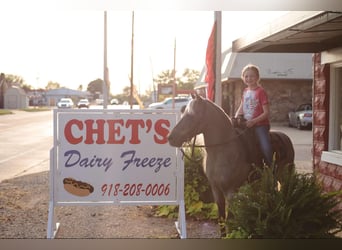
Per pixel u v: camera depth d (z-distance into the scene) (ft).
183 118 16.26
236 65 69.41
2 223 20.65
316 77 26.08
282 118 75.97
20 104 112.98
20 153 45.14
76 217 21.66
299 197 15.21
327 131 24.82
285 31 20.34
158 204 18.10
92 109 17.85
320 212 15.21
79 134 17.83
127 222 20.66
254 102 17.48
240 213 15.40
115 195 17.94
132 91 44.47
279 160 18.28
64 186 17.84
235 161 16.62
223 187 16.76
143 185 18.04
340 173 22.84
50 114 98.02
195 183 21.12
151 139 18.01
